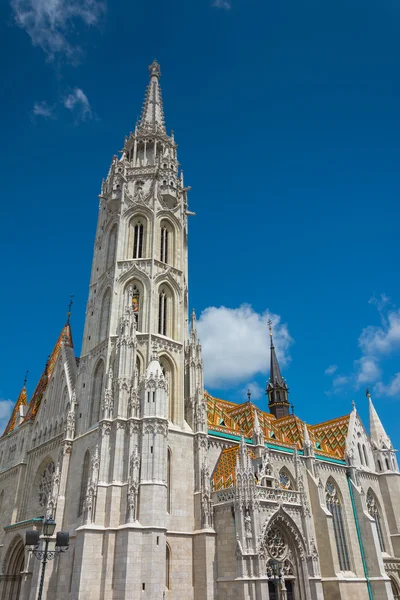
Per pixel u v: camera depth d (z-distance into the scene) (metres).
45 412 71.06
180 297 67.50
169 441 55.78
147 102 89.94
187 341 66.44
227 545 49.97
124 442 52.28
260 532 49.00
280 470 66.12
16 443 75.12
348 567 67.44
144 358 59.91
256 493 50.66
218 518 52.19
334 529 69.12
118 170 76.12
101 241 74.19
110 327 61.03
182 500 53.56
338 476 74.69
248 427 68.38
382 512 81.31
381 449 86.12
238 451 58.41
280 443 68.81
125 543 45.91
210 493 53.97
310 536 53.72
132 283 65.75
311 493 65.75
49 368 79.44
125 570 44.66
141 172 75.56
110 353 59.38
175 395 60.53
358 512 72.81
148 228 69.94
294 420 78.12
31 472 68.25
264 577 46.97
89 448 55.72
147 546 46.22
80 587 44.28
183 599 48.59
